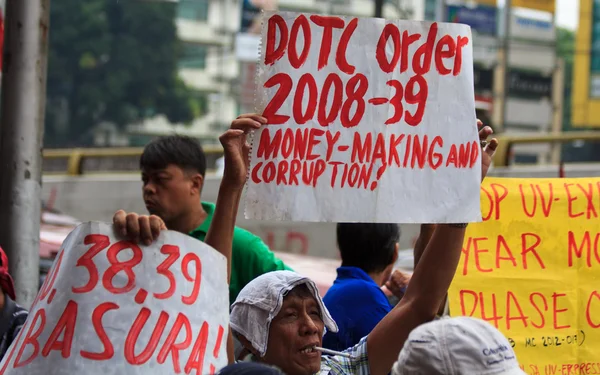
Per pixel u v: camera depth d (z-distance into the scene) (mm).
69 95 57594
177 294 3729
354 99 4523
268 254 6121
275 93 4453
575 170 14406
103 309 3652
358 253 5992
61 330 3633
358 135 4520
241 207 17406
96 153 20188
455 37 4621
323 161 4484
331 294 5762
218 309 3809
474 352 3324
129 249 3725
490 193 5488
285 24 4465
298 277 4648
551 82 58344
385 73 4551
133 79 57938
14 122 6730
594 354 5383
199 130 63875
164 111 59250
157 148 6094
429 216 4566
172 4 58656
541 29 58375
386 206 4523
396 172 4551
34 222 6766
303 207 4449
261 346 4586
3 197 6723
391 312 4691
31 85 6758
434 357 3342
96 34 57281
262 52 4461
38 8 6785
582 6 54344
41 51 6812
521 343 5348
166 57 58375
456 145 4613
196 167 6156
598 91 54656
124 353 3627
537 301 5402
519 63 57625
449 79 4617
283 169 4438
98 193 19625
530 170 14453
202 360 3711
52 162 25188
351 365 4699
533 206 5504
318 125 4484
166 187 6094
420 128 4586
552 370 5355
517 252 5457
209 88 66250
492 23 55312
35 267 6777
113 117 58031
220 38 67125
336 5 61938
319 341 4656
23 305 6660
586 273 5461
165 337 3676
